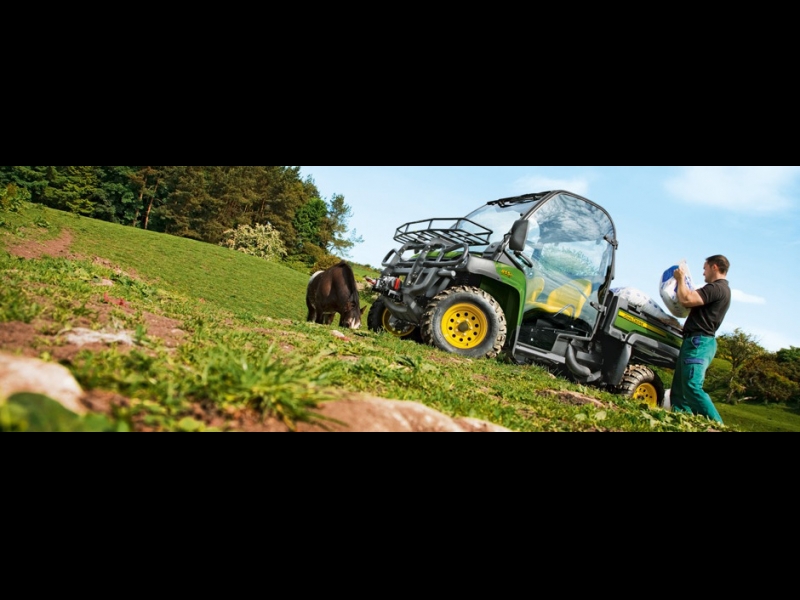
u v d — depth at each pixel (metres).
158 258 23.52
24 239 13.02
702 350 6.26
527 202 8.51
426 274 8.20
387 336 7.87
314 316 11.26
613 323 8.48
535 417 3.66
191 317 4.96
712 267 6.38
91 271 6.37
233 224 58.72
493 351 7.49
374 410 1.98
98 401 1.46
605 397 5.59
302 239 69.56
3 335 2.06
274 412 1.77
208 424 1.59
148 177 54.09
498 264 7.71
